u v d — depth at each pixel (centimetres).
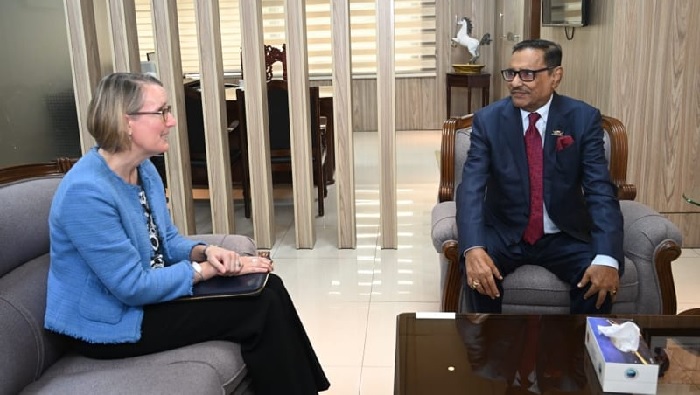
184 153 386
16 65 368
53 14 364
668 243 236
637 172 365
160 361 178
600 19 375
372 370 256
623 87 355
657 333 187
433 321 198
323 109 508
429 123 781
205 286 193
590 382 164
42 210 200
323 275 356
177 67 374
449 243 245
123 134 180
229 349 185
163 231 207
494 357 176
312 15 751
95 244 173
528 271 244
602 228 234
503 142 248
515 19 594
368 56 768
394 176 384
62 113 379
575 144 244
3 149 374
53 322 176
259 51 369
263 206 394
